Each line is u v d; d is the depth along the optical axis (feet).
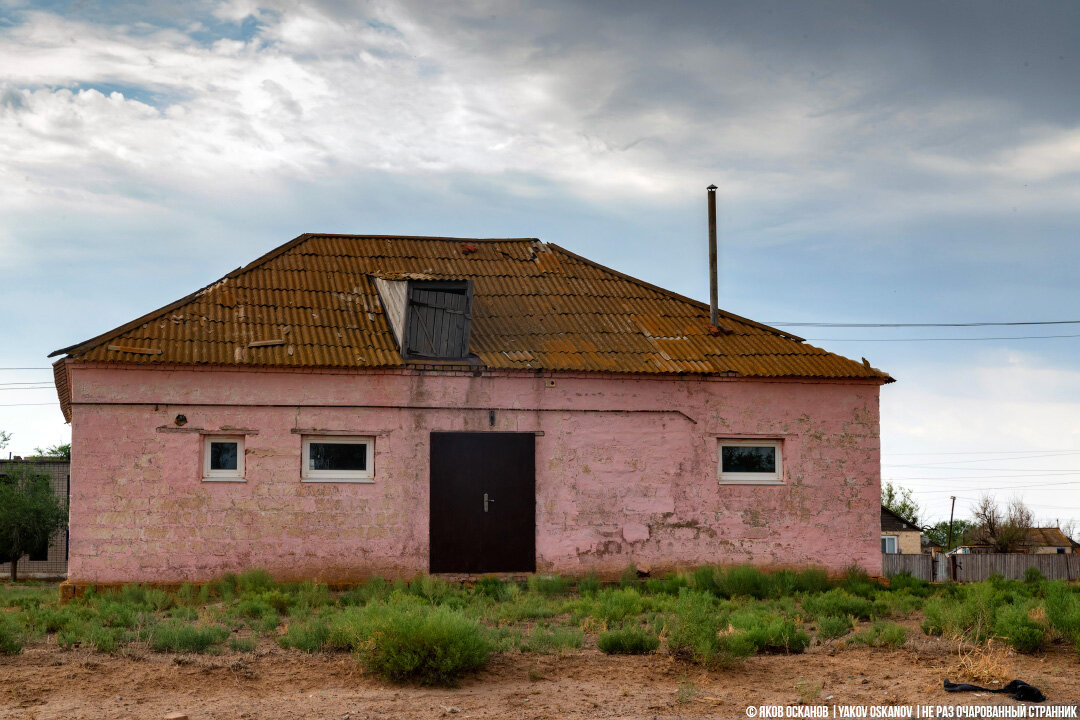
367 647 28.43
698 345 56.49
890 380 55.88
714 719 24.03
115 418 46.91
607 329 56.85
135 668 28.60
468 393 51.01
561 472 51.83
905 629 36.19
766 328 59.82
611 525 52.08
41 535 95.35
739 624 35.91
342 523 48.91
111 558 46.26
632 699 25.94
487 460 51.13
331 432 49.19
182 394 47.62
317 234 61.26
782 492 54.39
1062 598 39.37
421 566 49.47
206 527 47.37
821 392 55.52
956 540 249.55
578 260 64.44
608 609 39.47
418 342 51.57
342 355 49.75
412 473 49.93
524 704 25.23
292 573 48.06
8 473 100.58
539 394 51.90
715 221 60.13
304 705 24.72
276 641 33.68
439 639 27.58
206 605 43.24
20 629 33.71
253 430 48.29
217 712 23.89
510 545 50.83
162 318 50.16
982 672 28.55
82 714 23.52
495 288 59.47
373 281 57.52
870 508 55.36
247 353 48.55
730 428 54.08
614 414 52.80
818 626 37.55
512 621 39.42
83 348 46.88
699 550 52.95
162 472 47.09
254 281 55.01
